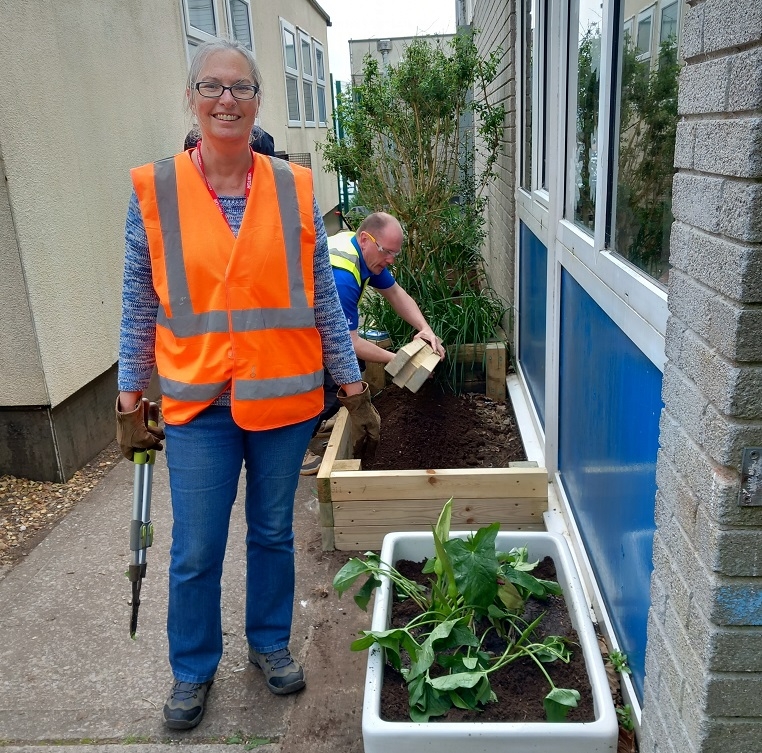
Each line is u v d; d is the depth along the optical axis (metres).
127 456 2.10
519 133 4.40
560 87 2.89
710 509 1.25
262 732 2.13
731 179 1.13
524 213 4.20
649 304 1.76
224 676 2.36
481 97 6.12
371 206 5.62
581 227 2.72
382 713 1.83
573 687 1.88
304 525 3.30
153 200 1.86
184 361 1.92
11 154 3.43
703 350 1.26
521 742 1.67
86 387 4.19
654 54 1.79
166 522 3.43
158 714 2.22
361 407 2.24
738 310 1.12
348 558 3.00
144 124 5.17
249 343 1.91
